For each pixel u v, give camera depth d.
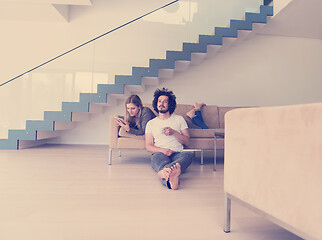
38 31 4.84
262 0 4.38
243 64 5.13
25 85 3.98
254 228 0.99
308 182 0.59
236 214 1.16
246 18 4.09
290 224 0.64
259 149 0.78
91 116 4.92
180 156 1.76
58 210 1.16
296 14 4.15
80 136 4.91
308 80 5.26
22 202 1.27
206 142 2.60
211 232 0.94
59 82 4.14
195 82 5.04
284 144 0.67
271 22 4.50
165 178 1.54
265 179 0.75
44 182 1.69
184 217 1.10
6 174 1.94
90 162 2.58
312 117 0.58
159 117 2.06
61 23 4.89
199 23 4.44
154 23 4.53
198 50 3.96
